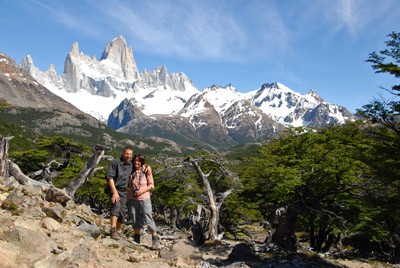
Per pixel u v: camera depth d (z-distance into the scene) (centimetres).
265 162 2361
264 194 2664
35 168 3634
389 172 1345
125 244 819
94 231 789
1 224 607
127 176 874
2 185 958
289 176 2100
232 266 977
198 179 3209
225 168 2812
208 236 2255
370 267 2306
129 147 874
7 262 457
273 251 1981
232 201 3059
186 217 4225
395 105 1252
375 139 1358
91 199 5072
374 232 2317
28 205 830
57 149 3656
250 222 4069
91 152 3819
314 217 2545
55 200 1045
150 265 707
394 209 1433
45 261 482
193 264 844
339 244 3156
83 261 571
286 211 2292
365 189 1848
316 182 2189
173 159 2595
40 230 688
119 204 859
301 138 2459
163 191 3281
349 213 2427
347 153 2127
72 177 3519
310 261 1744
